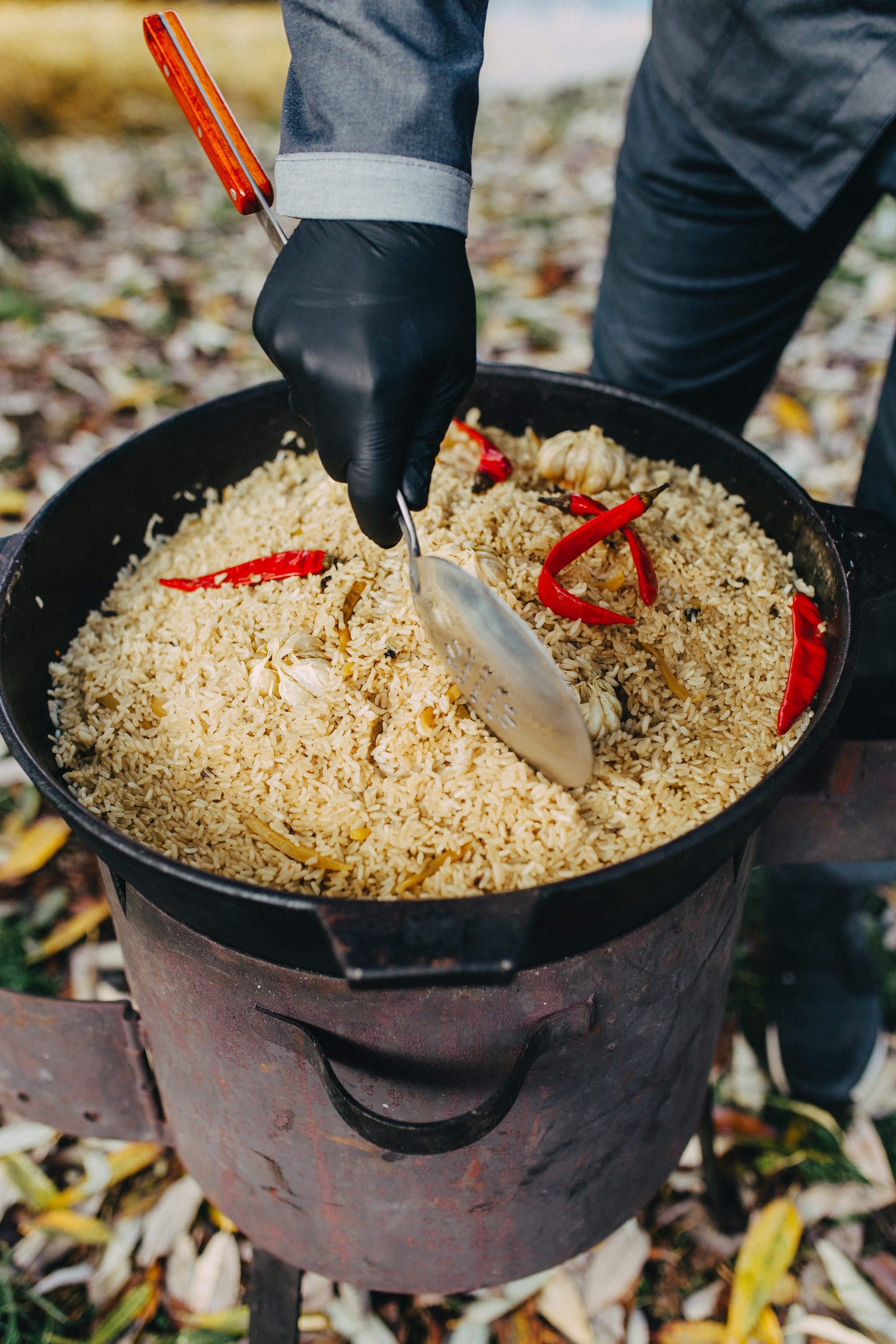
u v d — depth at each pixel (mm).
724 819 926
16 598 1220
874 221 4098
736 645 1297
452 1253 1373
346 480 1133
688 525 1422
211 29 5453
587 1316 1648
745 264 1705
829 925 1951
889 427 1551
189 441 1479
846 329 3623
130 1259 1708
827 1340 1612
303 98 1134
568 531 1362
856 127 1440
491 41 6027
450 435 1553
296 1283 1514
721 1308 1660
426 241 1105
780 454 3154
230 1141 1312
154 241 4293
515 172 4840
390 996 1032
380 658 1204
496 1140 1194
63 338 3656
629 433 1552
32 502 3016
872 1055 1926
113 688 1288
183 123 5258
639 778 1158
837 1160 1822
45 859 2240
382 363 1062
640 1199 1521
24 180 4176
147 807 1176
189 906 979
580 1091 1194
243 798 1149
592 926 992
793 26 1414
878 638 1375
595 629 1261
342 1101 988
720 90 1524
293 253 1125
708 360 1851
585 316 3760
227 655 1265
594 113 5270
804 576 1342
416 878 1055
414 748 1145
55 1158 1836
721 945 1249
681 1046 1305
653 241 1734
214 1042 1169
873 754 1294
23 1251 1709
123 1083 1478
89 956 2109
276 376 3521
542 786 1099
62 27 5199
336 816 1114
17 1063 1487
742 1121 1882
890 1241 1728
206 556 1438
